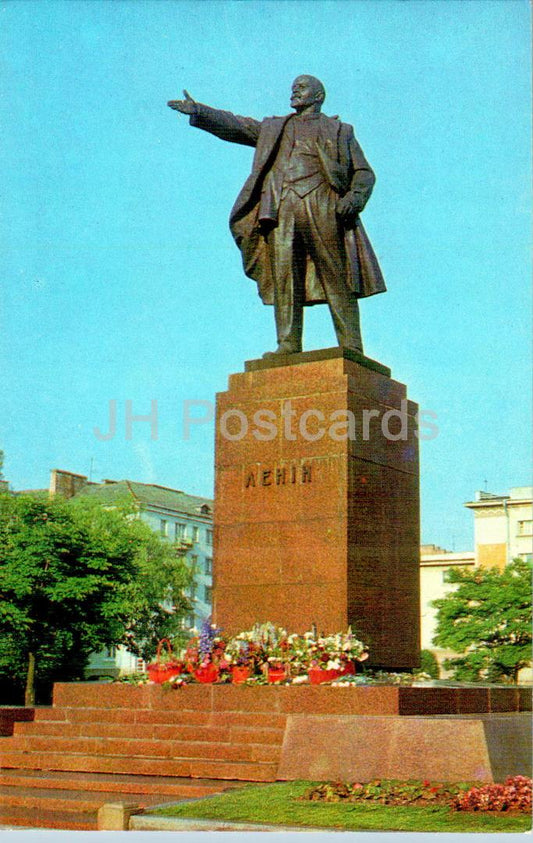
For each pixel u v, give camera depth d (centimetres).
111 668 6056
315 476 1579
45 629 4028
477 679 4594
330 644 1429
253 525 1609
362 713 1280
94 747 1370
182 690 1403
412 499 1680
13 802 1187
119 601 4122
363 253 1736
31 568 3903
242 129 1788
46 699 4328
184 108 1734
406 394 1716
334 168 1711
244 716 1337
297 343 1709
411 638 1631
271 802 1051
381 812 1004
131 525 4881
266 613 1570
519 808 1014
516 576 4600
